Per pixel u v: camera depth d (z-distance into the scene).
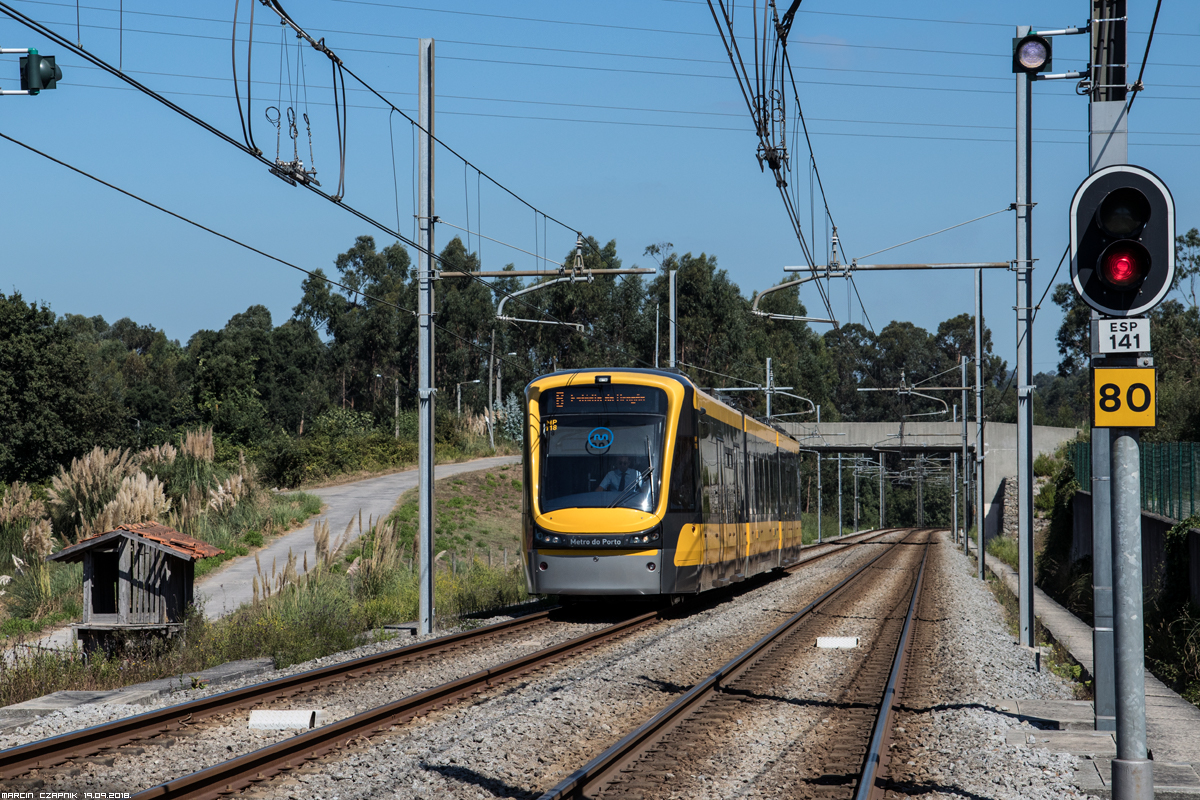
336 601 19.42
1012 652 15.87
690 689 11.39
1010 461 62.66
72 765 7.54
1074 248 6.38
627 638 15.84
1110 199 6.11
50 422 48.78
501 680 11.63
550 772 7.78
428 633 16.59
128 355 119.62
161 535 16.84
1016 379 17.05
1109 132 8.55
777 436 29.56
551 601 22.48
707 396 19.94
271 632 15.30
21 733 8.93
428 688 11.12
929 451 68.69
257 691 10.26
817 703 10.84
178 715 9.13
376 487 47.66
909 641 16.23
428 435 16.88
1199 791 7.09
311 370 102.00
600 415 17.92
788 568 35.19
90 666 13.44
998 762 8.12
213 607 22.16
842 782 7.60
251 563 28.22
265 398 95.62
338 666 11.84
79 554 16.59
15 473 47.72
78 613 22.12
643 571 17.06
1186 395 38.22
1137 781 5.91
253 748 8.24
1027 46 9.85
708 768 7.92
